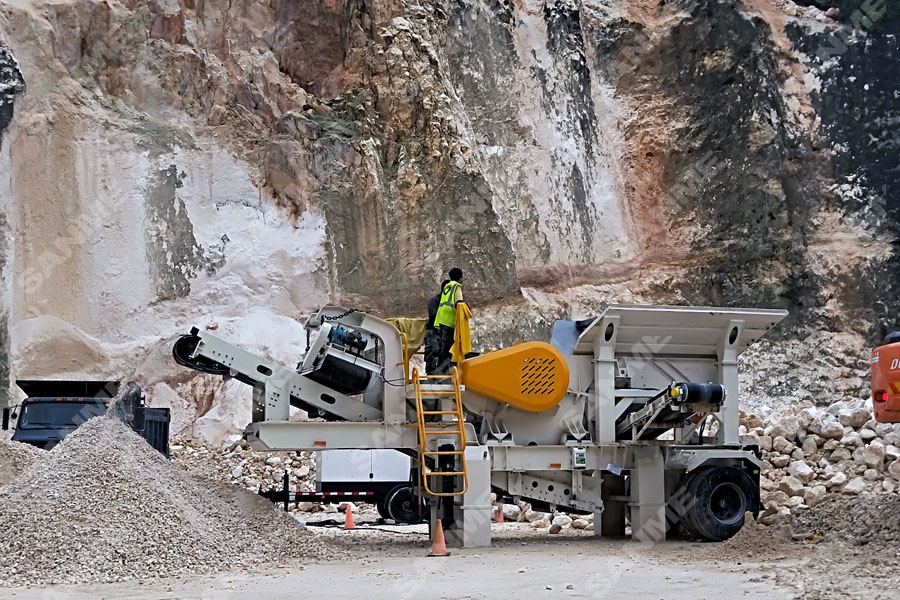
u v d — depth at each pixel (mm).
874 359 12234
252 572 10328
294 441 12805
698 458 13789
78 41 30297
